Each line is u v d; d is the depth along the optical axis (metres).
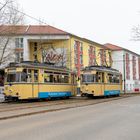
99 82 40.84
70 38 73.12
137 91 82.38
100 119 17.77
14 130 13.65
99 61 87.75
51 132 13.08
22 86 32.28
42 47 68.31
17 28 45.16
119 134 12.60
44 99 37.34
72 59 73.94
